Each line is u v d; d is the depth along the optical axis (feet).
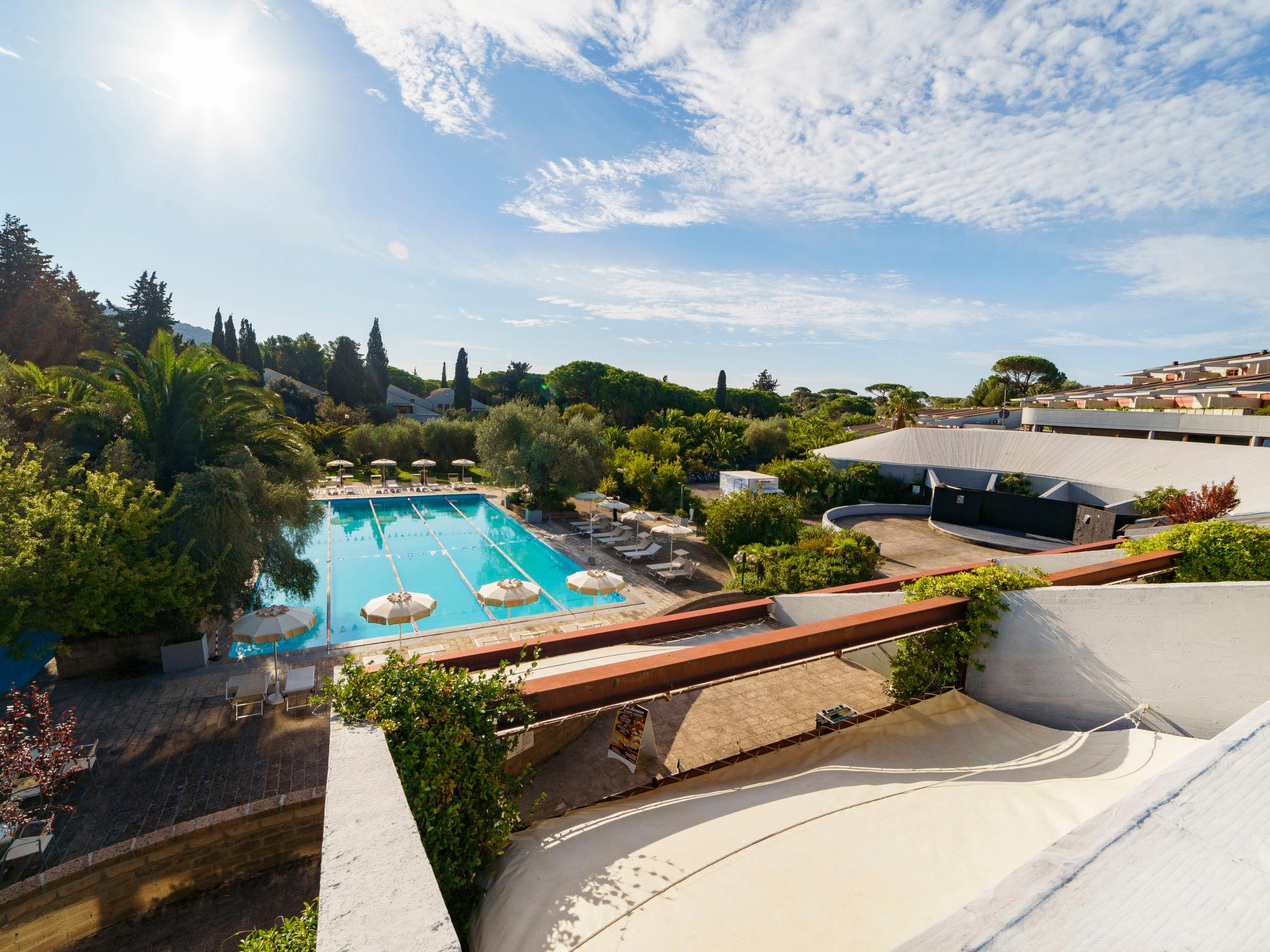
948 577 24.23
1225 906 3.30
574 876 12.37
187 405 47.73
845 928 10.59
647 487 107.24
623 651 27.76
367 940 6.90
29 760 26.81
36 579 33.27
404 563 75.36
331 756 11.23
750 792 16.62
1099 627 20.20
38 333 110.63
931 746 19.63
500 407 107.55
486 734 13.34
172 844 27.09
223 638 49.80
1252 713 5.22
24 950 24.25
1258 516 45.50
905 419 157.89
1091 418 121.90
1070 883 3.67
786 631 19.26
